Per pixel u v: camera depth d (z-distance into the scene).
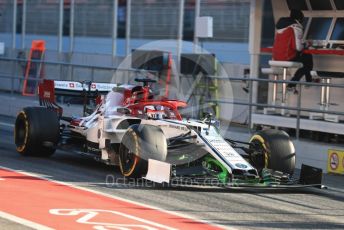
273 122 26.31
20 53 42.38
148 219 13.67
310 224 14.24
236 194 17.03
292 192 17.92
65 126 22.03
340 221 14.73
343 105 25.14
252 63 28.59
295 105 26.56
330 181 19.86
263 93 28.00
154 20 38.53
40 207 14.29
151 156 17.08
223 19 34.72
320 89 25.62
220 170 17.09
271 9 28.95
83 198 15.48
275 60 26.91
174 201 15.65
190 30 37.34
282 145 18.14
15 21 43.72
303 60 26.33
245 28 33.53
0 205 14.31
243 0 33.50
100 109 20.19
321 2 26.88
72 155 22.59
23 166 19.72
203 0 35.81
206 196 16.50
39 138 20.84
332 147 21.89
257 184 16.75
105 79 35.78
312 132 25.16
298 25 26.25
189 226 13.27
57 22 44.84
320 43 26.56
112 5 40.97
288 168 18.06
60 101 32.41
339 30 26.39
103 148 19.03
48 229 12.41
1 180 17.33
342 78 25.56
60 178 18.02
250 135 24.56
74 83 22.11
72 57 39.28
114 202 15.20
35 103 33.34
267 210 15.40
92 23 42.53
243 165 16.55
